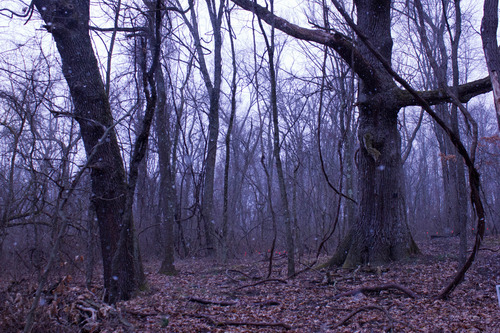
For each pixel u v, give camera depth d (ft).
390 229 36.99
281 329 20.21
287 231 34.19
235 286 32.22
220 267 45.80
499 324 18.84
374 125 37.22
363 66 34.01
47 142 41.75
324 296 26.73
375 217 37.29
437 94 34.40
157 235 66.59
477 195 21.52
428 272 31.89
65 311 19.76
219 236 55.36
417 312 21.71
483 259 34.73
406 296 25.34
